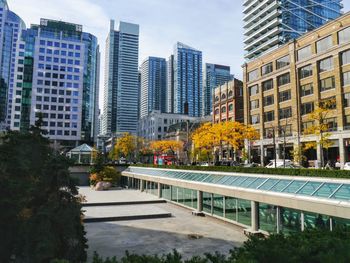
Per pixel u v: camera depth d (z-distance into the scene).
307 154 53.50
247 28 113.19
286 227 16.27
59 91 127.31
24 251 9.75
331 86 49.88
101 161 47.47
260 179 19.31
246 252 4.62
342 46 47.41
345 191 13.20
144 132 146.38
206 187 23.33
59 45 129.50
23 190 10.04
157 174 35.94
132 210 25.67
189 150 85.06
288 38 94.06
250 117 70.25
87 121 140.25
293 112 56.28
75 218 11.62
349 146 45.78
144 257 4.66
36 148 11.44
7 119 180.62
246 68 71.56
